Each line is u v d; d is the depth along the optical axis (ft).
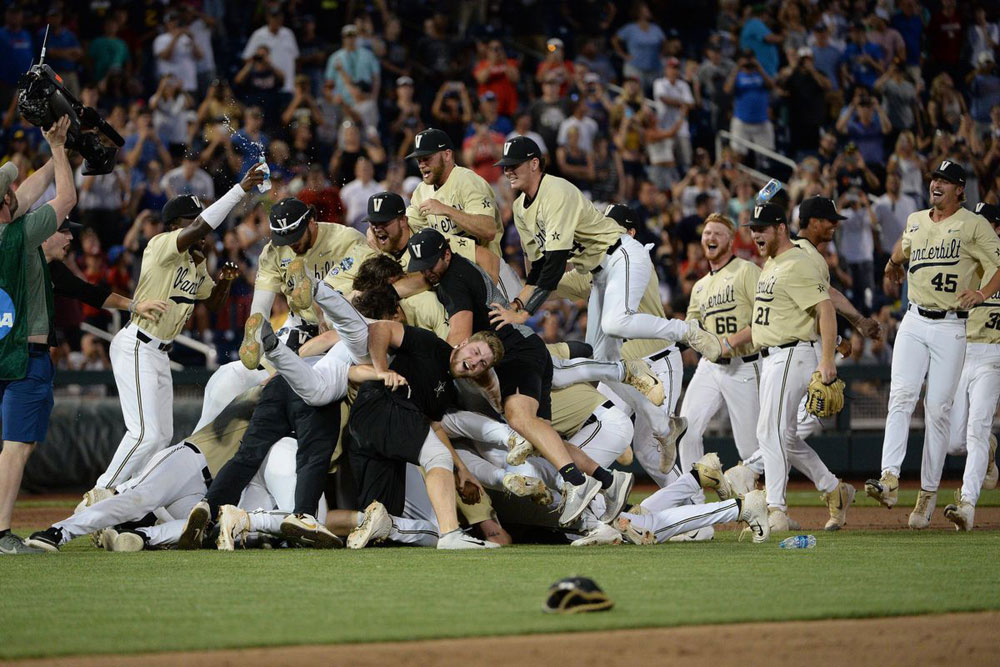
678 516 87.30
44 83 82.02
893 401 102.53
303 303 80.18
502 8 232.32
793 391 97.66
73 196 82.89
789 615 55.62
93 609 57.31
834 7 229.04
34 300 81.92
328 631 51.90
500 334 84.48
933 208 102.78
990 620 55.42
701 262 180.34
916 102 220.23
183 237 99.86
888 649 49.83
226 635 51.13
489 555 78.79
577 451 86.58
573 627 52.80
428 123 214.90
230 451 90.22
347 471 92.17
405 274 91.25
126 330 103.50
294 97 200.95
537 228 97.50
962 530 100.53
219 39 211.41
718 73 216.33
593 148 200.03
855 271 186.70
